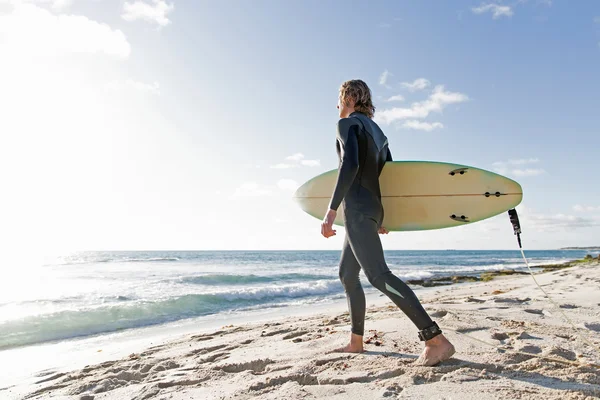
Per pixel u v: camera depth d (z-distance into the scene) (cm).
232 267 2886
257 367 279
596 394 186
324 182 325
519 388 197
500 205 283
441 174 290
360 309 280
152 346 465
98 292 1165
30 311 830
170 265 3086
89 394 253
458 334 320
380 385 210
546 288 826
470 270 2653
